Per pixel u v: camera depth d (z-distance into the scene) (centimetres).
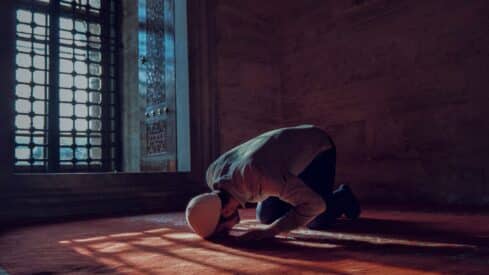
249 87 679
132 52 852
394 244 228
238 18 680
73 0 798
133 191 535
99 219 443
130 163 840
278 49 722
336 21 625
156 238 280
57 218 456
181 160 627
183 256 209
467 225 296
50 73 760
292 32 698
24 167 729
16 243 281
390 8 554
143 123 695
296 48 690
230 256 206
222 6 661
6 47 454
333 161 310
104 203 503
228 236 266
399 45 542
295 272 167
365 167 574
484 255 193
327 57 637
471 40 468
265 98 698
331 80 630
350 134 597
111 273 176
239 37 678
